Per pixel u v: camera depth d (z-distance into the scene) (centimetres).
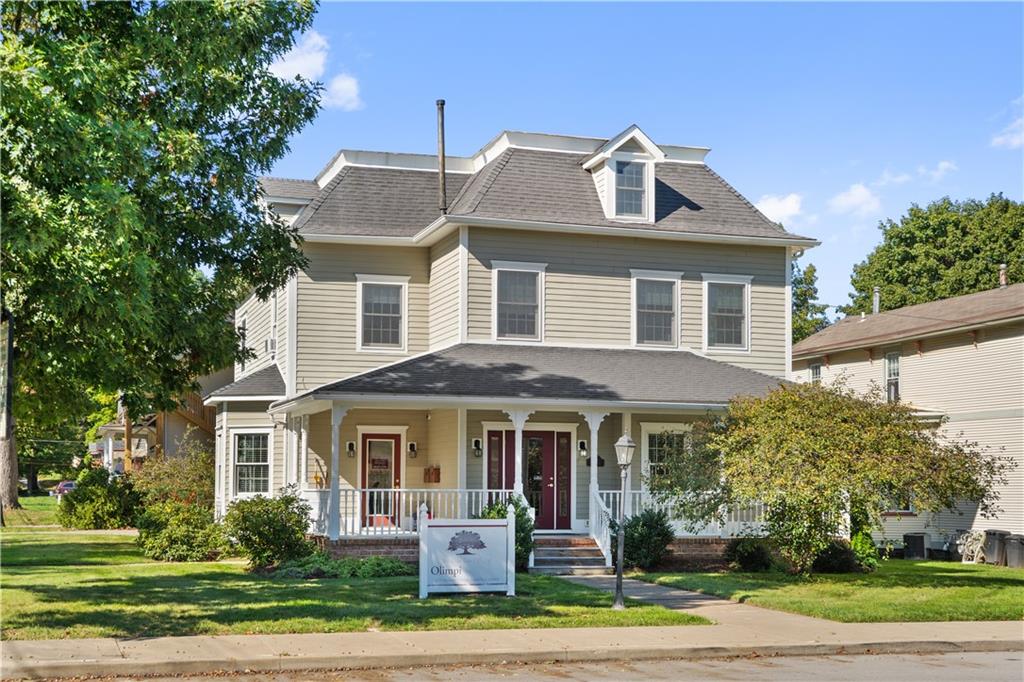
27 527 3741
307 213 2914
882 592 2033
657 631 1566
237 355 2036
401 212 3006
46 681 1218
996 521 3091
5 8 1712
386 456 2842
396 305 2945
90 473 3775
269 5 1858
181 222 1858
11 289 1552
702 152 3209
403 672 1302
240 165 1916
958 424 3269
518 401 2448
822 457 2094
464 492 2559
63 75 1530
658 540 2431
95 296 1503
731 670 1342
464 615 1648
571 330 2836
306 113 1997
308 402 2477
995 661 1434
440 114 3014
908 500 2159
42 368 1834
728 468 2200
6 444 4244
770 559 2438
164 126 1792
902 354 3547
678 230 2908
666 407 2545
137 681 1226
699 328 2950
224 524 2425
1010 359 3086
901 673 1324
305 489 2711
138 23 1747
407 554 2427
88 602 1703
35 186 1462
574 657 1398
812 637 1540
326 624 1533
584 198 2930
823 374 3988
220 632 1470
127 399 1892
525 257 2809
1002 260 5312
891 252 5719
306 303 2862
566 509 2748
